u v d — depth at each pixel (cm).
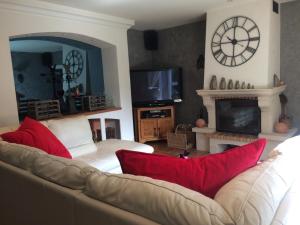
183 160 118
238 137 406
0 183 171
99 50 496
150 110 523
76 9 376
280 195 100
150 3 366
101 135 443
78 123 310
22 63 767
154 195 92
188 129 508
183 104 551
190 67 529
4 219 182
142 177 105
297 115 419
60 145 254
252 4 388
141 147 313
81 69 565
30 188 142
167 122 532
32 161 148
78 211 113
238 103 417
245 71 403
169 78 521
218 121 445
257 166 113
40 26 351
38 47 695
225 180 109
